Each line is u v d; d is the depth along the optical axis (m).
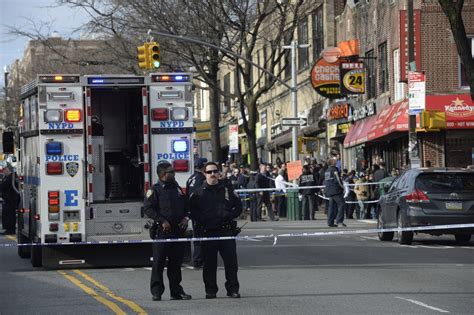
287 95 98.69
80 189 31.38
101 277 30.06
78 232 31.36
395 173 63.84
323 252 37.56
